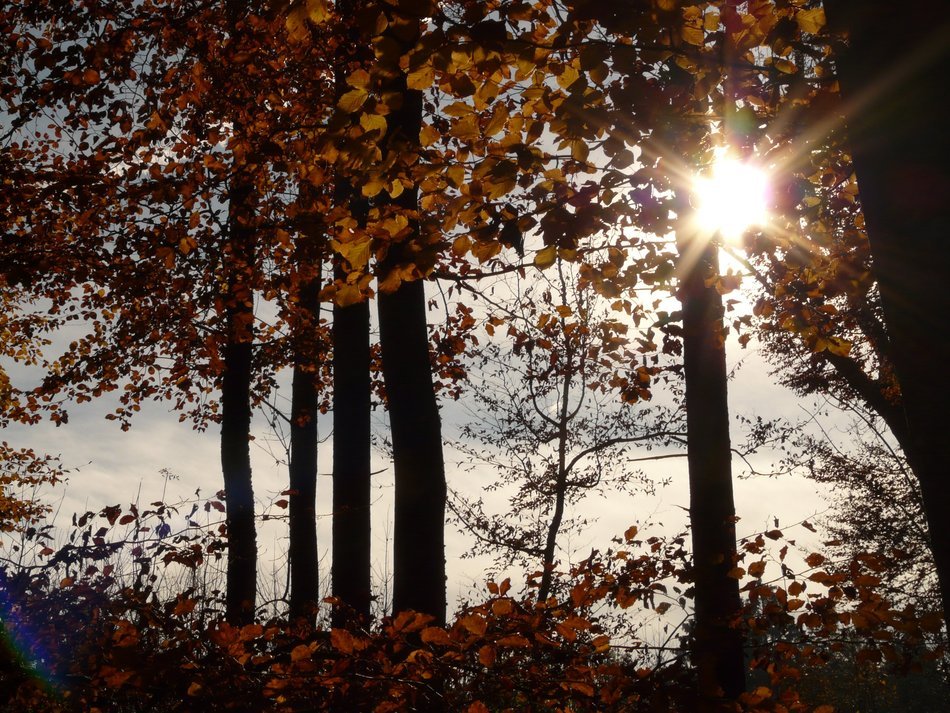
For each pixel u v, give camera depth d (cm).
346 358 909
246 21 779
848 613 387
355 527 855
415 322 670
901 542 1642
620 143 403
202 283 1005
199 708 319
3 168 892
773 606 394
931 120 235
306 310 1232
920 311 234
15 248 942
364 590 843
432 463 646
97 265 972
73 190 839
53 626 441
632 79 387
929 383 231
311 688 330
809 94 424
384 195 617
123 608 388
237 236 914
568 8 367
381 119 364
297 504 1280
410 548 626
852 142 260
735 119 420
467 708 328
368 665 338
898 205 240
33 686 409
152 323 1162
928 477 232
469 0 345
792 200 484
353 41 723
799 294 609
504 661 356
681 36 363
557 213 419
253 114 853
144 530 490
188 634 361
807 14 383
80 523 476
